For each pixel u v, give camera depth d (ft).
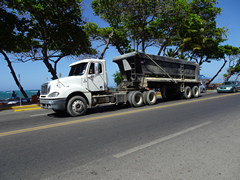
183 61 45.16
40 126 20.20
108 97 30.01
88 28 69.31
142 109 30.12
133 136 15.05
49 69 61.31
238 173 8.89
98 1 61.21
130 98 33.27
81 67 29.09
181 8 67.00
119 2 57.62
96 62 29.30
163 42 79.25
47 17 52.11
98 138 14.75
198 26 73.10
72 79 26.71
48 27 56.39
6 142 14.60
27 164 10.24
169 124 18.99
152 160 10.36
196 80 49.65
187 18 69.46
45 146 13.24
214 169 9.30
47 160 10.71
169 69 41.55
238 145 12.64
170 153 11.34
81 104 26.55
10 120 26.43
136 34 72.84
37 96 58.29
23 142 14.40
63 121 22.65
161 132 16.05
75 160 10.59
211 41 82.74
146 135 15.24
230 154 11.14
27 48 55.21
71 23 57.62
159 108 30.73
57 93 24.88
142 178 8.43
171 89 46.57
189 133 15.57
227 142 13.25
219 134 15.21
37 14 49.34
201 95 59.41
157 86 40.50
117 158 10.72
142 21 66.44
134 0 57.06
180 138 14.26
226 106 31.01
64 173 9.05
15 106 46.26
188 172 8.99
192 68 49.11
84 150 12.17
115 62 39.04
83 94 27.94
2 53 57.16
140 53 34.68
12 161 10.74
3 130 19.38
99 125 19.39
